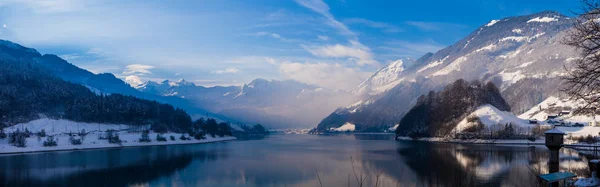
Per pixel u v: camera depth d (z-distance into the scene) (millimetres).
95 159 154750
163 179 100625
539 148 184500
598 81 31078
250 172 110062
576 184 41344
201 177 102688
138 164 134625
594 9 29000
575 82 31266
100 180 100625
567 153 144500
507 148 185750
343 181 93062
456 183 86250
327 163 128500
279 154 168125
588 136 194375
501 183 83750
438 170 107000
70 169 123000
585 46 30453
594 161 42000
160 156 165750
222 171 113000
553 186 39438
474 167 110938
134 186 91938
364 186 86000
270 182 94000
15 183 98062
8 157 169750
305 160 139750
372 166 118938
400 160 135250
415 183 88000
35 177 107000
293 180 95875
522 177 90500
